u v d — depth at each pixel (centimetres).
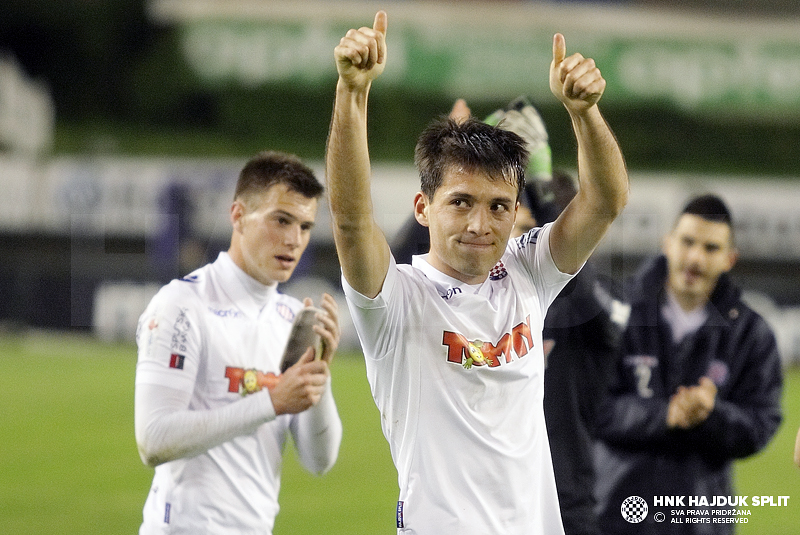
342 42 689
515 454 770
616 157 792
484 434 762
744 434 1132
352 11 9775
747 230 5931
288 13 9788
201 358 1020
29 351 5088
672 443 1141
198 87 9450
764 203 5962
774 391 1180
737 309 1191
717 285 1188
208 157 8475
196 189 4784
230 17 9644
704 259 1169
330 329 991
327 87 9619
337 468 2467
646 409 1138
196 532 983
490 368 767
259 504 1027
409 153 8800
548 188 1016
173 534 987
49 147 8169
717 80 9656
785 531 1738
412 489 764
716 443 1133
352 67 688
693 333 1181
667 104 9606
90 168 5922
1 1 8925
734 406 1143
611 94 9631
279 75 9625
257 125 9375
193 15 9631
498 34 9750
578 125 780
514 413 780
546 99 9269
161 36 9588
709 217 1176
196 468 994
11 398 3572
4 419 3141
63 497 2123
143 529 1027
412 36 9738
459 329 772
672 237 1200
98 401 3528
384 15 701
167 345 991
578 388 1040
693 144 9406
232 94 9469
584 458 1041
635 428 1139
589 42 9769
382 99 9375
